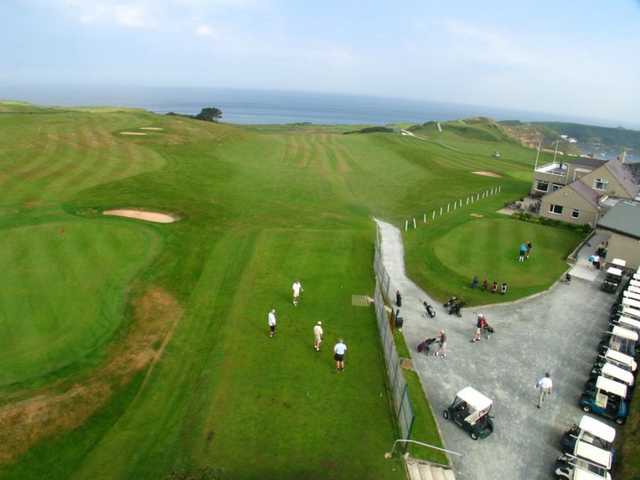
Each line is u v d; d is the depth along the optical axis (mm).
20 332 29219
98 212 48375
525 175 90875
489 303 37562
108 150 74250
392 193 71375
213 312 33781
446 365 29328
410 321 34656
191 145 87500
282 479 20609
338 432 23453
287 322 32969
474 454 22531
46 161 63594
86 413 24391
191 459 21578
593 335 33375
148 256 40062
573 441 22500
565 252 48781
